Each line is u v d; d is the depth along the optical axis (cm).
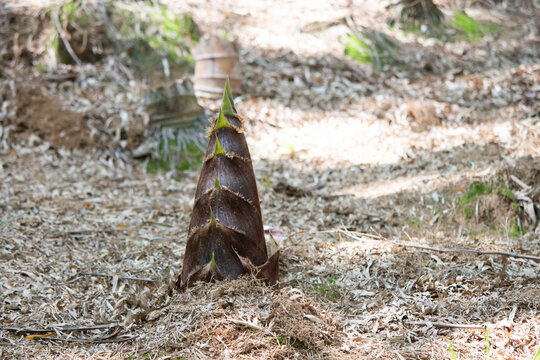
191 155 724
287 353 275
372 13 1144
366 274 372
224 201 313
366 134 795
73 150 703
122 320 329
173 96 742
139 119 752
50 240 452
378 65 1005
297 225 507
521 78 962
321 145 770
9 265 393
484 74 994
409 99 884
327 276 375
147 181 668
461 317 307
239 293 305
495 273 359
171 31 877
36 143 694
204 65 832
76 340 306
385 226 499
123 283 380
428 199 548
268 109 850
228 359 269
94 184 632
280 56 987
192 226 320
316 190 638
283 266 390
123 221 519
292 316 290
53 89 785
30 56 848
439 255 389
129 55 838
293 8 1116
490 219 495
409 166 675
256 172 693
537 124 763
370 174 670
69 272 395
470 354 276
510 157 629
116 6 872
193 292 314
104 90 802
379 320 313
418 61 1026
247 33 1019
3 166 636
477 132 759
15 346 296
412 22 1130
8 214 500
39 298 353
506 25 1218
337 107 875
